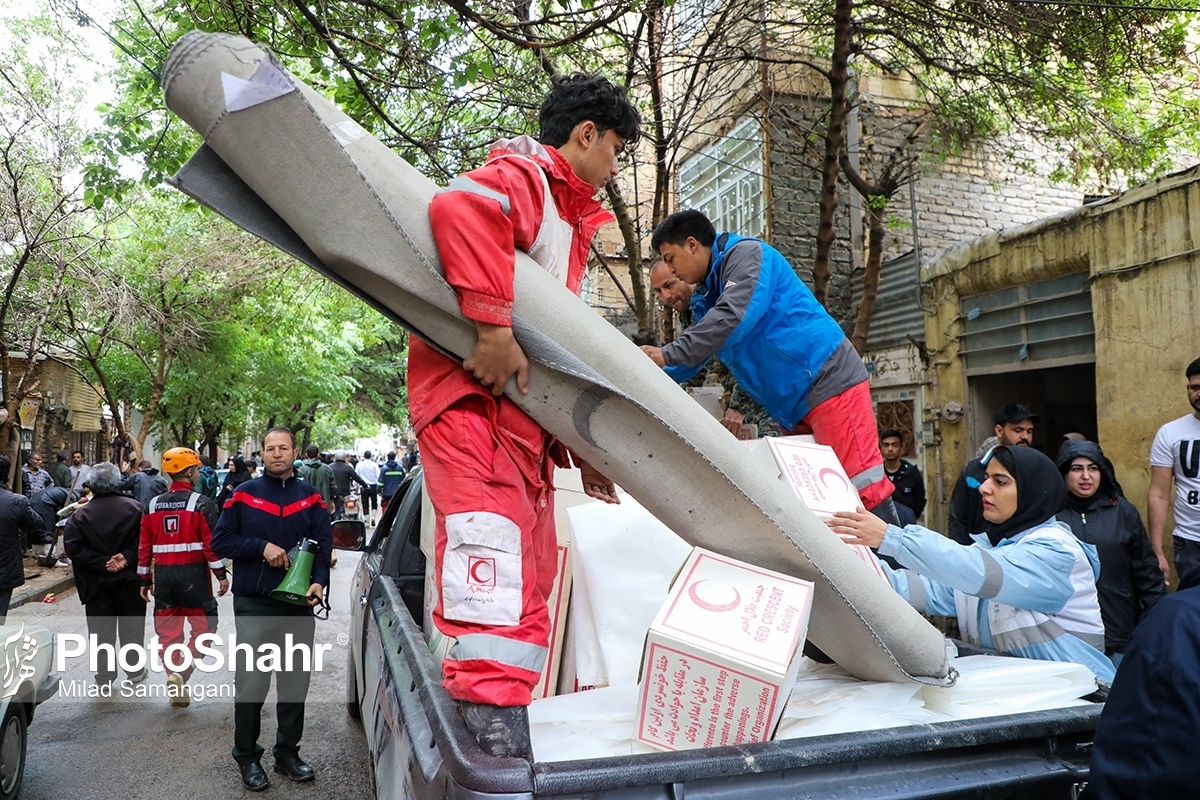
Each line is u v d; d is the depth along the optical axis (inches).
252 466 606.9
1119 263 244.5
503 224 66.2
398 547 158.1
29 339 501.0
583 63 263.4
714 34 269.4
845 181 369.1
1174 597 51.2
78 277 499.5
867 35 295.6
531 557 71.7
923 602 108.9
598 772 57.9
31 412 516.1
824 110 360.8
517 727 62.9
